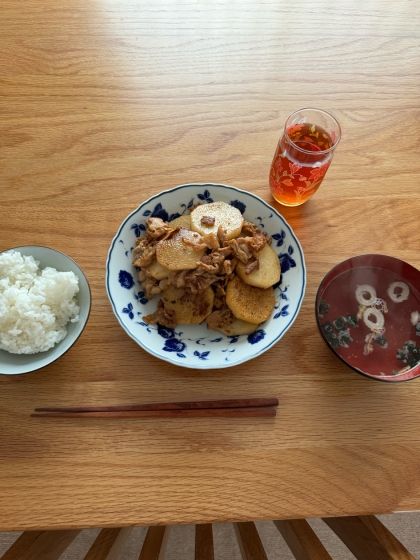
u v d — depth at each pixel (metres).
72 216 0.42
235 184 0.45
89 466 0.35
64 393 0.37
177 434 0.36
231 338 0.39
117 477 0.34
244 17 0.52
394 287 0.41
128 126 0.46
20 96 0.47
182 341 0.39
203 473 0.35
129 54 0.49
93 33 0.50
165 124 0.46
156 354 0.35
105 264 0.41
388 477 0.35
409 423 0.37
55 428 0.36
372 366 0.38
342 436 0.37
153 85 0.48
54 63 0.48
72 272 0.37
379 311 0.40
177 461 0.35
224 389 0.38
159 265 0.39
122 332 0.39
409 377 0.36
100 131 0.46
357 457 0.36
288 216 0.44
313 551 0.40
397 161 0.46
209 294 0.39
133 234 0.40
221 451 0.36
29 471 0.34
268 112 0.48
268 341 0.37
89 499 0.34
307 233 0.44
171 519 0.34
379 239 0.44
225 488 0.34
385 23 0.53
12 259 0.37
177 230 0.39
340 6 0.54
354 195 0.45
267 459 0.36
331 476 0.35
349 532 0.42
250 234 0.41
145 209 0.40
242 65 0.50
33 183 0.43
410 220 0.44
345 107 0.48
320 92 0.49
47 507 0.33
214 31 0.51
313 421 0.37
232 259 0.39
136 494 0.34
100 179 0.44
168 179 0.44
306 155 0.38
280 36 0.52
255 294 0.39
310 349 0.39
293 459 0.36
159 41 0.50
